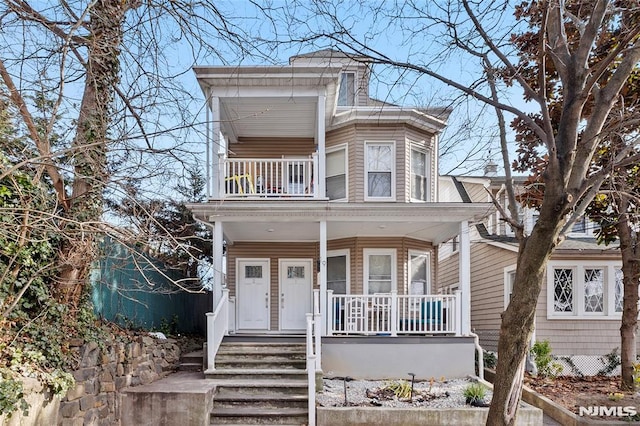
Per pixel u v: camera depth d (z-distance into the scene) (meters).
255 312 12.72
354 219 10.24
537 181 7.22
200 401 7.18
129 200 5.57
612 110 5.77
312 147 13.28
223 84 10.51
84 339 6.29
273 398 7.70
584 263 11.62
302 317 12.74
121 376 7.29
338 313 11.23
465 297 10.05
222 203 9.77
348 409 7.00
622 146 5.60
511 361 3.86
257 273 12.89
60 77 5.02
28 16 5.08
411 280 12.63
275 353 9.40
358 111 12.35
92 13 5.50
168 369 9.47
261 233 11.92
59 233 5.39
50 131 4.89
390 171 12.50
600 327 11.48
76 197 5.96
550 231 3.73
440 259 18.38
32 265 5.74
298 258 12.95
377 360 9.65
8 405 4.49
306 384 8.12
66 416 5.66
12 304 5.32
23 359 5.25
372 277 12.41
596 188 3.99
